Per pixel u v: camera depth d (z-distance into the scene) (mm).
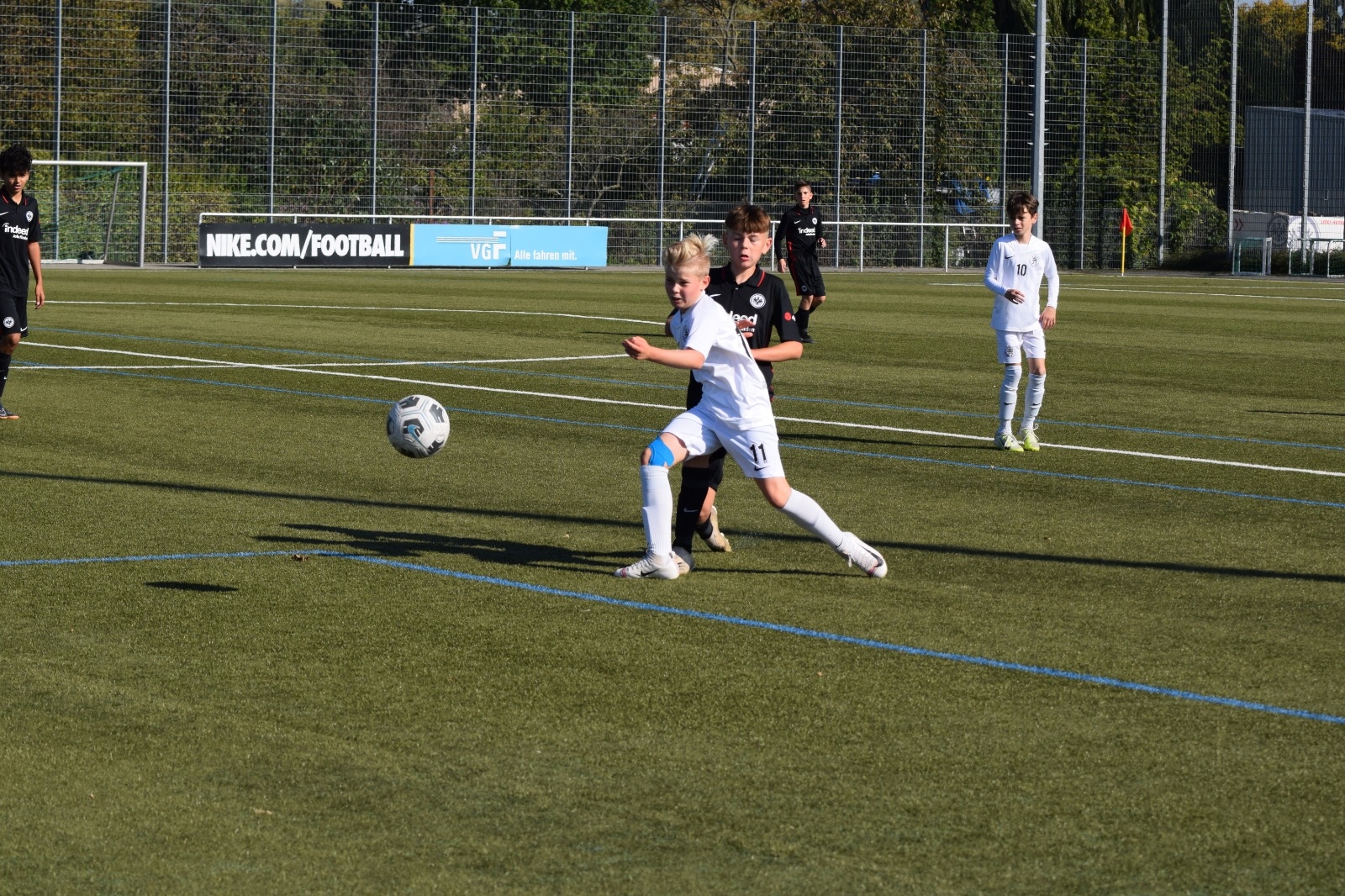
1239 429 37250
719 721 14898
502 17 128375
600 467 29688
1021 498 27531
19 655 16719
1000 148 141125
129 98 118000
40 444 31000
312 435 32906
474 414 36906
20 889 11172
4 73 114625
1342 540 24250
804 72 136250
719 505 26078
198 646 17125
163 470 28281
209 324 60906
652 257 132375
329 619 18297
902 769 13680
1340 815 12750
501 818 12516
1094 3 156375
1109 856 11891
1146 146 143375
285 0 123250
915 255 139125
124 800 12812
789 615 18891
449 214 127812
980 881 11445
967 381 46406
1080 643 17906
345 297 80000
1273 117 143250
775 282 22516
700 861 11742
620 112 131750
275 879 11375
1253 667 17062
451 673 16281
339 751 13953
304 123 123062
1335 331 67938
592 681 16094
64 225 116250
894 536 23891
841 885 11352
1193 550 23297
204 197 120375
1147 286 109188
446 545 22594
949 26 162875
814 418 37750
